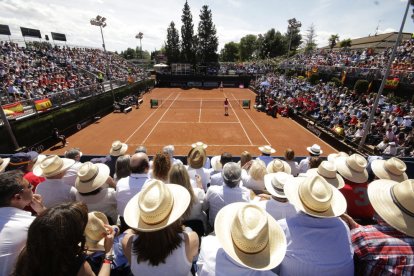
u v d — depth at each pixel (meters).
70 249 1.63
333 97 24.19
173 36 70.50
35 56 32.25
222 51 129.75
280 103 29.45
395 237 2.02
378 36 51.91
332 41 56.09
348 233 2.30
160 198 2.02
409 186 2.04
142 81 44.34
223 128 22.44
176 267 2.05
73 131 21.53
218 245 2.25
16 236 2.14
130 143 18.62
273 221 2.25
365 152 13.81
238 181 3.53
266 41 97.12
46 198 3.77
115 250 2.89
